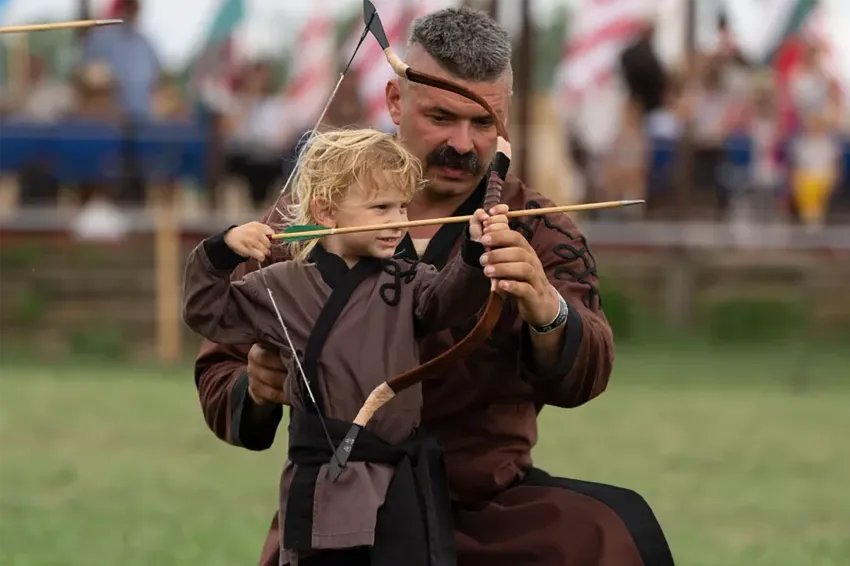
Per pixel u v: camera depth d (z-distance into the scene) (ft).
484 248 21.74
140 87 102.99
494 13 104.22
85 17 104.22
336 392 22.54
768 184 110.42
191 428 65.36
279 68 115.03
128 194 104.99
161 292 93.71
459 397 24.49
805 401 75.15
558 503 23.97
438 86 23.26
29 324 98.07
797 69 109.70
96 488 52.60
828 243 109.60
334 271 22.99
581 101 107.34
